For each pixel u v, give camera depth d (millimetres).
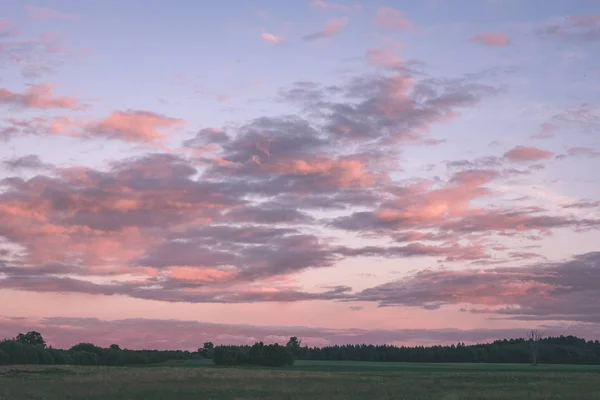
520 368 160125
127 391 53438
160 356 190000
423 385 67188
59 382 63781
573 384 72500
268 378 76688
